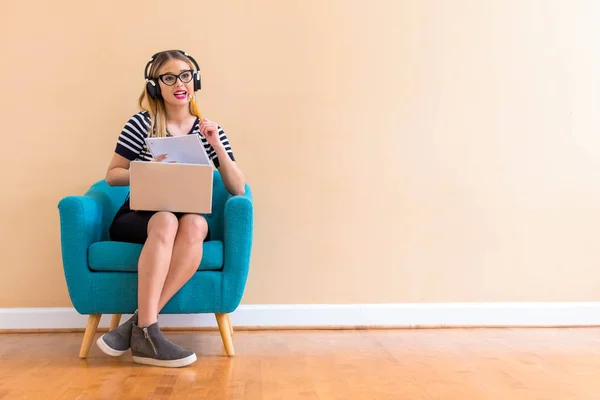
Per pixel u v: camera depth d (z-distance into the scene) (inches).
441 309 120.9
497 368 87.4
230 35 118.1
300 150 119.5
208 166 90.2
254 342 106.3
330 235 120.0
